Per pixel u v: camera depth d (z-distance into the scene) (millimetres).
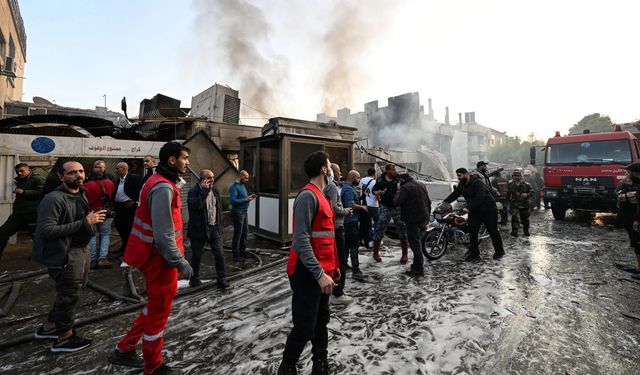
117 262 5250
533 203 12641
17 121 7793
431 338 2836
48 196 2496
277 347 2693
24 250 5938
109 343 2775
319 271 1968
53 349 2600
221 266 4156
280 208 6453
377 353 2592
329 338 2844
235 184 5453
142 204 2105
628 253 5848
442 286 4195
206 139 9180
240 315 3328
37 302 3662
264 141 7016
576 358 2521
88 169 8570
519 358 2523
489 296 3824
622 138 8664
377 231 5441
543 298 3758
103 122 8469
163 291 2127
